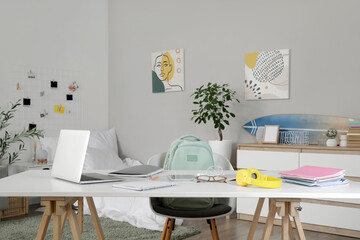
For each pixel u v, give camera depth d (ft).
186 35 16.71
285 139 14.17
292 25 14.14
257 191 6.16
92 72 18.57
